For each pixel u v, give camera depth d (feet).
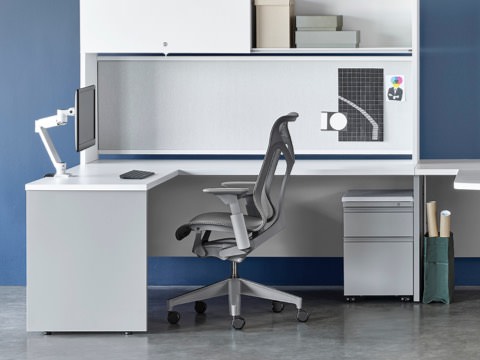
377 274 22.95
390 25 24.06
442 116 24.40
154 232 24.54
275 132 20.83
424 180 24.03
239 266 25.04
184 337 20.53
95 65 24.31
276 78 24.27
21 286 25.23
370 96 24.21
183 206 24.41
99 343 20.16
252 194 22.11
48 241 20.45
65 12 24.76
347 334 20.63
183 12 23.17
